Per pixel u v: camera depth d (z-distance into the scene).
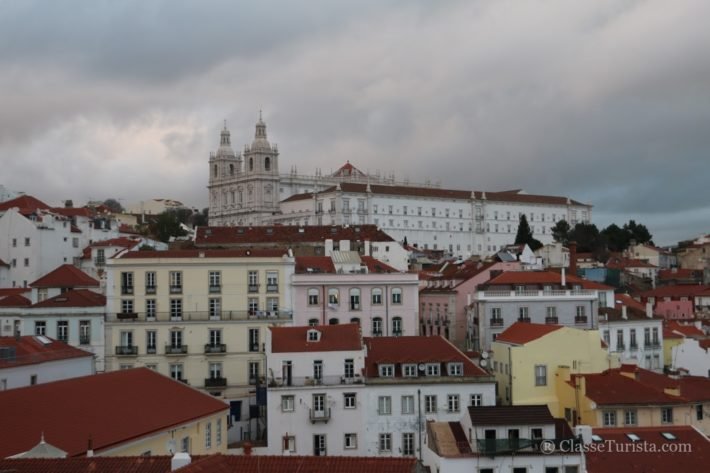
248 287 114.25
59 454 48.94
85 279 129.88
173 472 39.97
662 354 121.69
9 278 175.00
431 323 138.25
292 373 88.69
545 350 90.75
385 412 87.75
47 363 85.06
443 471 64.69
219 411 74.44
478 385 88.69
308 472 43.69
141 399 68.56
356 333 92.31
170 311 112.38
